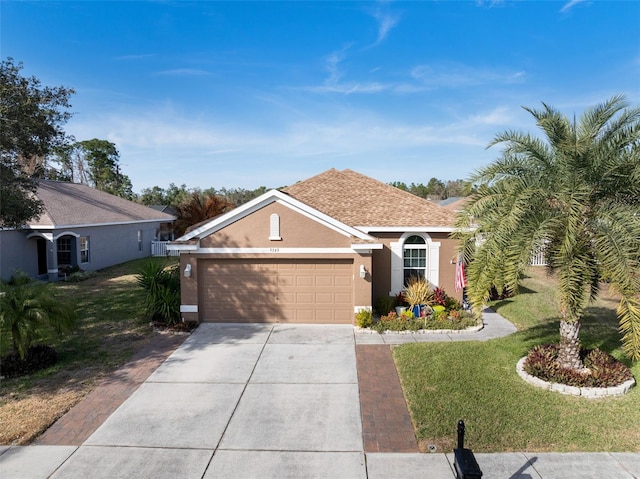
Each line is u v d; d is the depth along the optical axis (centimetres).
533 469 711
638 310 870
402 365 1155
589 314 1648
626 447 770
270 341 1366
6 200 1588
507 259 980
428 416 880
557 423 845
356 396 987
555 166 1016
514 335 1405
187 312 1531
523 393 973
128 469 720
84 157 6981
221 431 839
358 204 1900
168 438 814
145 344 1343
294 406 940
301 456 757
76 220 2636
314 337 1406
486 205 1030
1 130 1516
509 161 1047
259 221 1523
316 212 1506
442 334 1440
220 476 702
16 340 1080
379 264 1736
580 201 958
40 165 1864
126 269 2880
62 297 2006
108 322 1588
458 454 592
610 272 902
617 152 952
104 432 835
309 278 1550
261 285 1554
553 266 1050
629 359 1161
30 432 827
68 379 1080
